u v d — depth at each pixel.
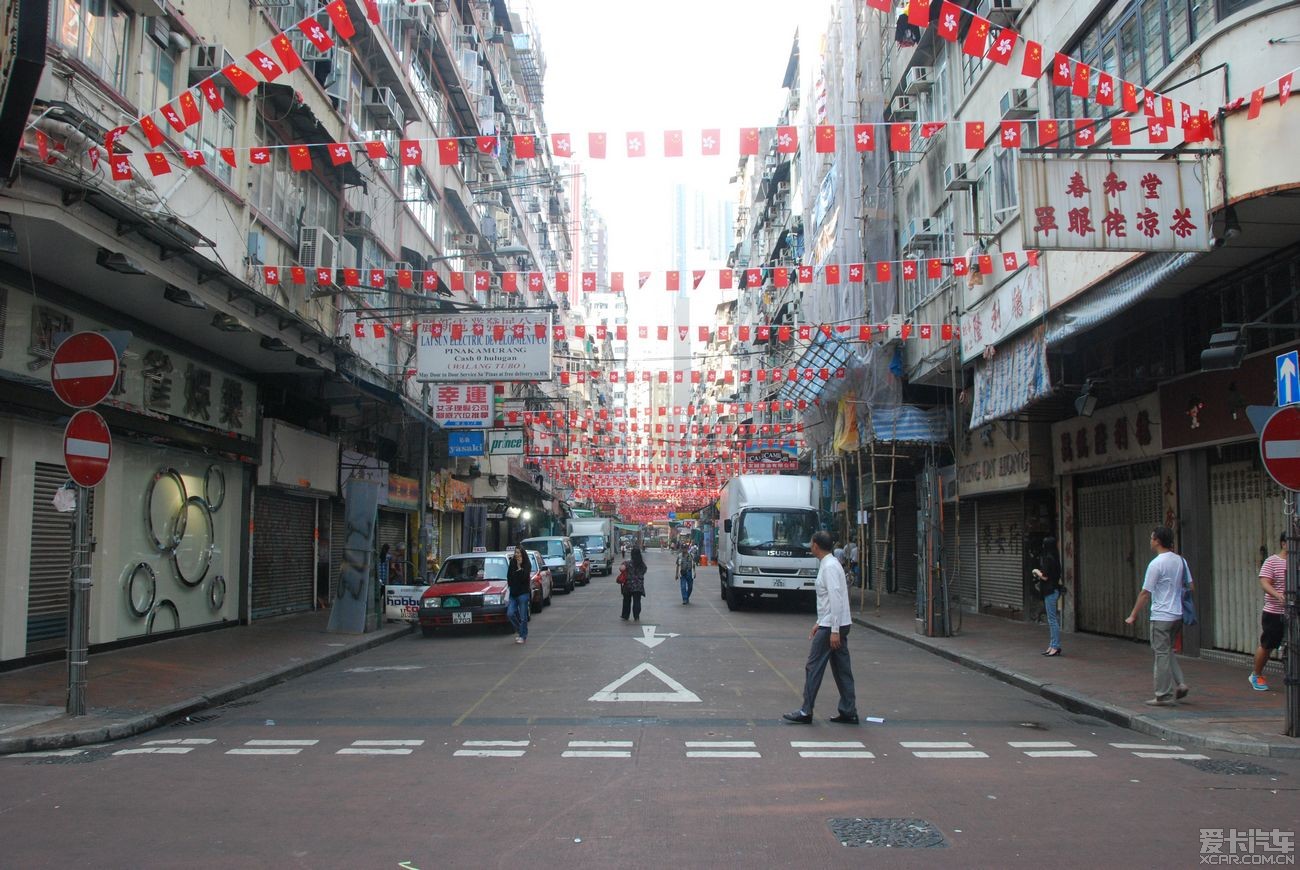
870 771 7.05
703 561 70.50
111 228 10.58
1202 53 10.19
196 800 6.22
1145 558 15.12
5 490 11.25
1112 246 9.77
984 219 17.08
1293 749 7.59
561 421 33.25
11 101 6.91
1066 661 13.16
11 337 11.10
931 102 21.02
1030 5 15.23
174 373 14.88
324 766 7.23
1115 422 15.34
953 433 22.45
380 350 23.53
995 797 6.30
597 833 5.48
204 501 16.17
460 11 33.00
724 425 45.38
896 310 23.00
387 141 23.27
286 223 17.25
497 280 34.06
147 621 14.42
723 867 4.90
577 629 19.11
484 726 8.85
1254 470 12.40
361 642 15.82
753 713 9.51
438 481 32.28
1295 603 8.05
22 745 7.81
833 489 35.41
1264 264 11.21
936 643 15.73
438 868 4.89
